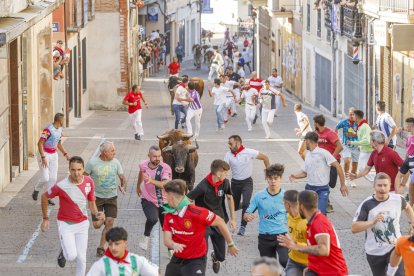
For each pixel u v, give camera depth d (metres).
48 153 24.48
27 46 31.75
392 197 16.14
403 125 39.88
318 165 20.94
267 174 17.39
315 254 14.39
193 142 35.88
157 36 82.12
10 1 23.89
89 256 20.02
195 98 37.75
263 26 83.50
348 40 49.19
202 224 15.40
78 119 47.03
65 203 17.53
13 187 27.00
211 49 95.56
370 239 16.28
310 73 61.03
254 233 21.98
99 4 52.38
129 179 28.77
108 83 52.72
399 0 39.25
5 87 27.16
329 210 24.00
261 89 38.84
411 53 38.38
